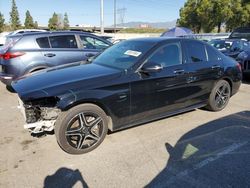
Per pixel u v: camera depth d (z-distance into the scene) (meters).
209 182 2.97
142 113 4.05
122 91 3.72
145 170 3.21
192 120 4.77
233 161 3.40
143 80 3.90
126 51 4.34
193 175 3.11
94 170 3.21
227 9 37.22
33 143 3.85
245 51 8.55
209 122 4.69
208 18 39.41
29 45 6.03
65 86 3.42
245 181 2.99
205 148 3.74
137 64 3.91
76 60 6.54
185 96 4.55
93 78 3.61
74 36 6.65
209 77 4.86
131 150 3.67
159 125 4.52
